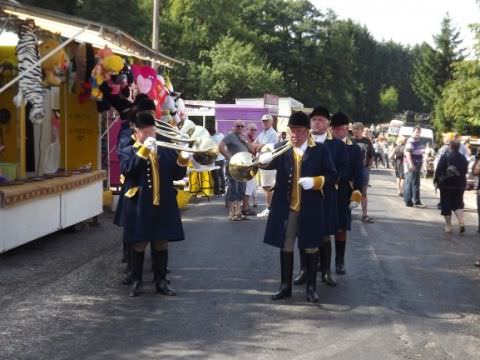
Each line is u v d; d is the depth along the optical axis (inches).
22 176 389.7
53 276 301.1
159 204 259.8
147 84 447.5
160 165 261.7
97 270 314.8
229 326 231.1
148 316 241.3
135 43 394.0
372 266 343.6
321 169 260.5
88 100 453.7
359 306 262.5
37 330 223.0
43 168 443.5
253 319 240.5
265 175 510.6
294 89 2600.9
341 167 294.2
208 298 268.1
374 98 3951.8
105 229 436.1
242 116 926.4
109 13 1408.7
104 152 530.6
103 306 253.4
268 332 225.8
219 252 365.7
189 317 241.0
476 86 1434.5
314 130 284.7
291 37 2596.0
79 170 440.5
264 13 2564.0
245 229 452.8
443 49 2770.7
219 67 1811.0
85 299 263.0
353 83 2824.8
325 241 295.0
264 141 521.0
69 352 201.8
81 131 467.8
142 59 481.1
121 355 199.8
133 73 440.5
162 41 1909.4
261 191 759.1
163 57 478.0
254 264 335.3
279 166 262.5
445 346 216.7
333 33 2650.1
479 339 225.5
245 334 222.7
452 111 1493.6
